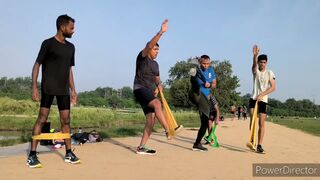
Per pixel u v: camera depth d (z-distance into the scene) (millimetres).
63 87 5695
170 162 6062
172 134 6965
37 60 5496
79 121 25078
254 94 7934
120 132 11953
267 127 20859
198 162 6160
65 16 5676
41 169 5168
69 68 5801
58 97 5742
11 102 31219
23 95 59281
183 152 7449
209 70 7965
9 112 30016
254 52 8055
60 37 5699
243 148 8547
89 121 25750
